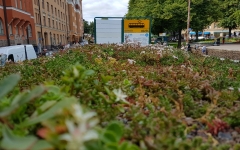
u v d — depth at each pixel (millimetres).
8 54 9344
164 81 2289
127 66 3314
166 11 22797
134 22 11266
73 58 3984
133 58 4898
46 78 2262
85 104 1271
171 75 2506
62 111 758
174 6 22375
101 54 4957
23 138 687
